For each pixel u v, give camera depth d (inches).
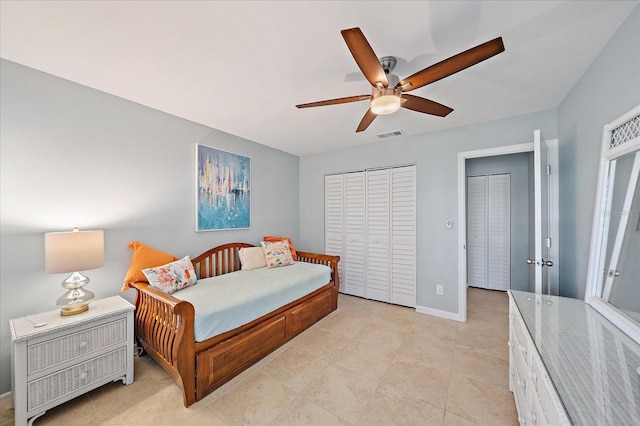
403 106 70.4
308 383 74.5
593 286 61.6
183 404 66.4
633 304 48.3
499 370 80.0
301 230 175.8
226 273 123.9
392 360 85.8
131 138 91.9
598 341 44.9
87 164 81.7
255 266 127.6
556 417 32.7
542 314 56.4
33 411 58.2
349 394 69.9
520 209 159.9
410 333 105.6
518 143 103.9
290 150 160.4
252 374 79.0
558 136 95.0
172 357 68.4
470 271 175.5
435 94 86.1
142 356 88.2
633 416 29.0
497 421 60.4
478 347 94.0
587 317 54.8
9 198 68.2
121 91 83.7
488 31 55.3
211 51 62.5
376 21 52.3
